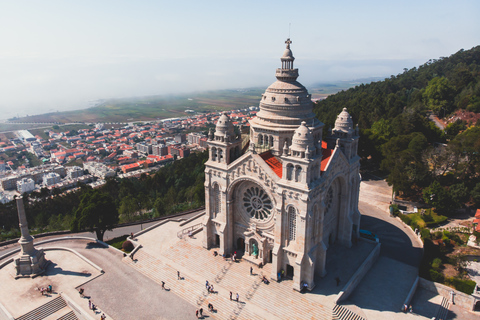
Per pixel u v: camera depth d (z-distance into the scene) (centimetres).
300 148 6944
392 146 14712
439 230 10275
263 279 7744
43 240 10469
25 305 7444
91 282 8256
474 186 11806
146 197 14962
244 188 8250
